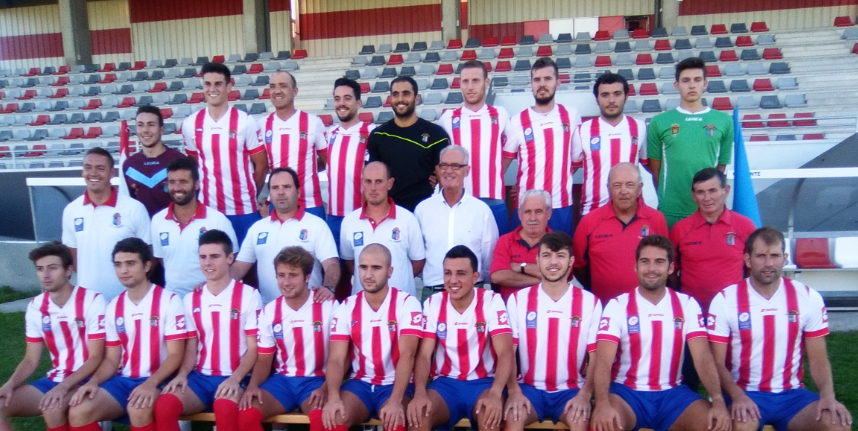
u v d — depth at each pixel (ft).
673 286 10.95
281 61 52.90
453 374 9.48
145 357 9.92
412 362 9.28
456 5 51.83
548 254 8.98
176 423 9.08
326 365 9.85
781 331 8.85
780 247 8.57
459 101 43.01
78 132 45.03
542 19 52.65
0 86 55.01
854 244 16.31
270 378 9.65
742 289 9.10
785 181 18.58
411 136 11.76
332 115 44.21
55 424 9.15
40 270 9.82
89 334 9.98
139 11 58.13
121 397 9.49
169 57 58.39
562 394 9.16
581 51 47.91
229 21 56.90
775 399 8.80
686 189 11.56
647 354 9.00
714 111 11.58
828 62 42.04
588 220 10.65
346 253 11.24
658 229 10.31
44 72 56.18
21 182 26.86
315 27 55.98
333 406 8.67
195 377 9.80
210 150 12.44
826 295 17.02
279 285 9.52
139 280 9.82
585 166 12.15
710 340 9.08
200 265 10.48
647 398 8.93
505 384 8.95
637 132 11.92
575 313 9.28
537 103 12.19
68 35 56.39
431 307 9.49
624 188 9.87
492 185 12.30
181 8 57.57
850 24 45.91
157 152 12.42
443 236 10.89
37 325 10.12
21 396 9.58
